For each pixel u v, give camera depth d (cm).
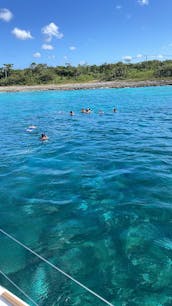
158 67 7981
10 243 586
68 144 1374
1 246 576
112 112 2456
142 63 8675
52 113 2577
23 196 797
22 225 654
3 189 845
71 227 641
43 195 801
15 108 3086
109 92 4653
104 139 1462
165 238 589
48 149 1290
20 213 707
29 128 1873
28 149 1309
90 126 1853
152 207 711
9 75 8494
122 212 695
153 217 668
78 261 529
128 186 838
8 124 2061
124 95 3988
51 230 632
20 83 7775
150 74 7250
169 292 454
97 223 653
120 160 1086
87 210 711
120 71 7556
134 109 2584
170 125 1786
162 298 443
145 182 861
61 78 8088
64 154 1195
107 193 798
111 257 538
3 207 739
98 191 813
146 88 5109
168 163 1030
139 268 507
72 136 1562
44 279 483
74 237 604
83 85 6331
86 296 448
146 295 450
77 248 567
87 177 919
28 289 461
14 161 1121
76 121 2080
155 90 4612
